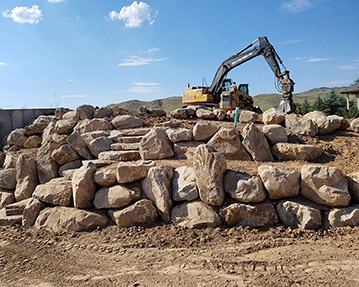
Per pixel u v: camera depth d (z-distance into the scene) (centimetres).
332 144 697
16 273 402
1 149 1202
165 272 379
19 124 1252
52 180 635
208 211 488
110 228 504
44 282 377
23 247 475
